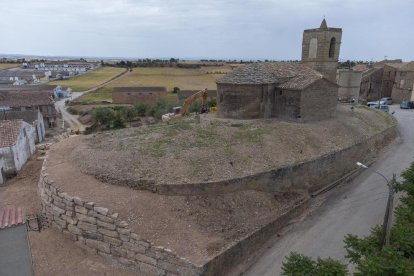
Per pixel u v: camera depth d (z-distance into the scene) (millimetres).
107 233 17797
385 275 12406
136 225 17391
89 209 18266
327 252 18234
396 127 40500
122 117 58531
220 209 19969
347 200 24062
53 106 61000
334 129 32188
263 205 21406
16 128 30406
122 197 19297
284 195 23234
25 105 58875
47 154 26266
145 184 20234
